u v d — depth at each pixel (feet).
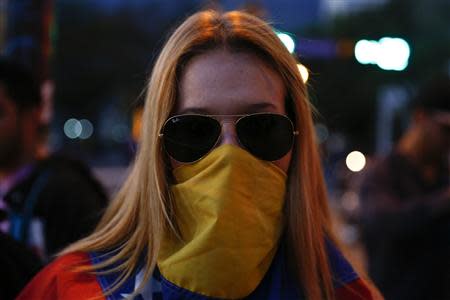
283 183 5.43
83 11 99.86
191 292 4.99
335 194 52.26
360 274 6.36
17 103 8.70
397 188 11.10
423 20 99.50
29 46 11.07
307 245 5.47
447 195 10.52
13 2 11.16
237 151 5.07
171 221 5.33
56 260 5.72
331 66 96.07
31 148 8.93
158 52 6.48
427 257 10.64
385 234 10.80
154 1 94.84
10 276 6.25
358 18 98.63
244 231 5.03
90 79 103.24
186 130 5.20
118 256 5.47
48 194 8.29
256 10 11.51
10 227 8.19
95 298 5.27
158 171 5.33
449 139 11.21
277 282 5.32
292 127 5.39
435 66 93.45
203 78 5.21
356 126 104.47
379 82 95.30
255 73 5.27
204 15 5.46
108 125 129.29
